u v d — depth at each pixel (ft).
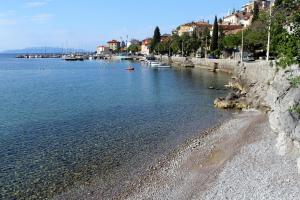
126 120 128.26
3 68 513.04
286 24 73.41
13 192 69.00
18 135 108.78
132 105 162.71
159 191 68.28
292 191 58.29
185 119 128.26
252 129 100.68
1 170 79.30
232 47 350.84
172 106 157.79
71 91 224.74
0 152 91.71
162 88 230.27
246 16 586.86
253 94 151.23
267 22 80.02
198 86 233.55
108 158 86.69
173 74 343.46
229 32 474.08
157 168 79.87
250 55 314.96
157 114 139.03
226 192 62.28
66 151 92.27
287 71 82.84
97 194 68.44
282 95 82.43
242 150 81.56
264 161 72.54
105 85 261.03
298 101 74.02
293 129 72.43
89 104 167.73
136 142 99.45
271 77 133.80
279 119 82.48
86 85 263.90
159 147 94.53
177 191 67.36
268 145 81.25
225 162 76.95
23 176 76.18
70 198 67.00
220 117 129.70
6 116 139.54
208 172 74.28
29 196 67.46
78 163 83.56
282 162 70.03
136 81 286.66
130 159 85.87
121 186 71.46
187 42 492.95
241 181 65.41
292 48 71.05
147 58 589.73
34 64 634.84
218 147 89.97
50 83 284.20
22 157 87.86
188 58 457.27
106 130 113.39
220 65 344.28
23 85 269.85
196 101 170.91
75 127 118.42
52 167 81.10
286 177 63.46
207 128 113.29
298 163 65.10
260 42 264.11
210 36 459.73
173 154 88.53
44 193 68.69
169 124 120.78
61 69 478.18
